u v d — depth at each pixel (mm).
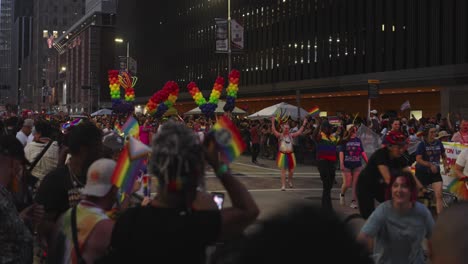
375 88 23094
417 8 39062
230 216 2537
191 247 2455
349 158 12172
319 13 49562
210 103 17312
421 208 4711
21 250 3527
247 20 61406
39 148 6812
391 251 4746
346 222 1553
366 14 43750
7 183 4133
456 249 1450
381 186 6746
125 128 8641
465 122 11297
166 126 2465
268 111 30875
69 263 3180
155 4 86875
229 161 2527
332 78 47156
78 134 4258
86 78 115125
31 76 198375
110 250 2797
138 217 2525
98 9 122125
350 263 1474
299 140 25094
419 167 9961
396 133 6770
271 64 57219
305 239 1467
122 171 2904
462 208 1510
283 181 15180
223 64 66312
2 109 50500
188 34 76000
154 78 87375
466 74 34875
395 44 40969
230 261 1601
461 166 9789
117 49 106000
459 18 35719
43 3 176250
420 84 38312
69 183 4219
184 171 2379
